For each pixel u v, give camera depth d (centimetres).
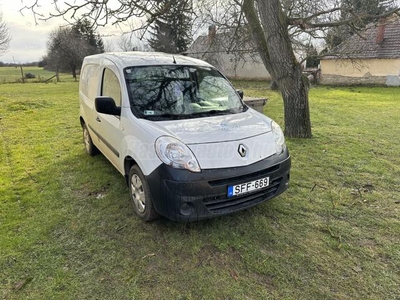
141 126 285
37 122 805
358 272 233
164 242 270
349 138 619
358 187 386
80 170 445
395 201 347
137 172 290
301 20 566
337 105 1084
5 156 516
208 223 299
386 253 255
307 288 217
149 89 330
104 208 331
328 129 702
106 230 289
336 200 350
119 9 502
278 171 287
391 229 290
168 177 248
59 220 307
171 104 322
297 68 587
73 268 237
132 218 309
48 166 464
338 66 2012
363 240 273
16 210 328
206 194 248
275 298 208
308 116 617
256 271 235
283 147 310
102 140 396
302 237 278
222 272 234
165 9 548
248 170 262
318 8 641
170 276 229
